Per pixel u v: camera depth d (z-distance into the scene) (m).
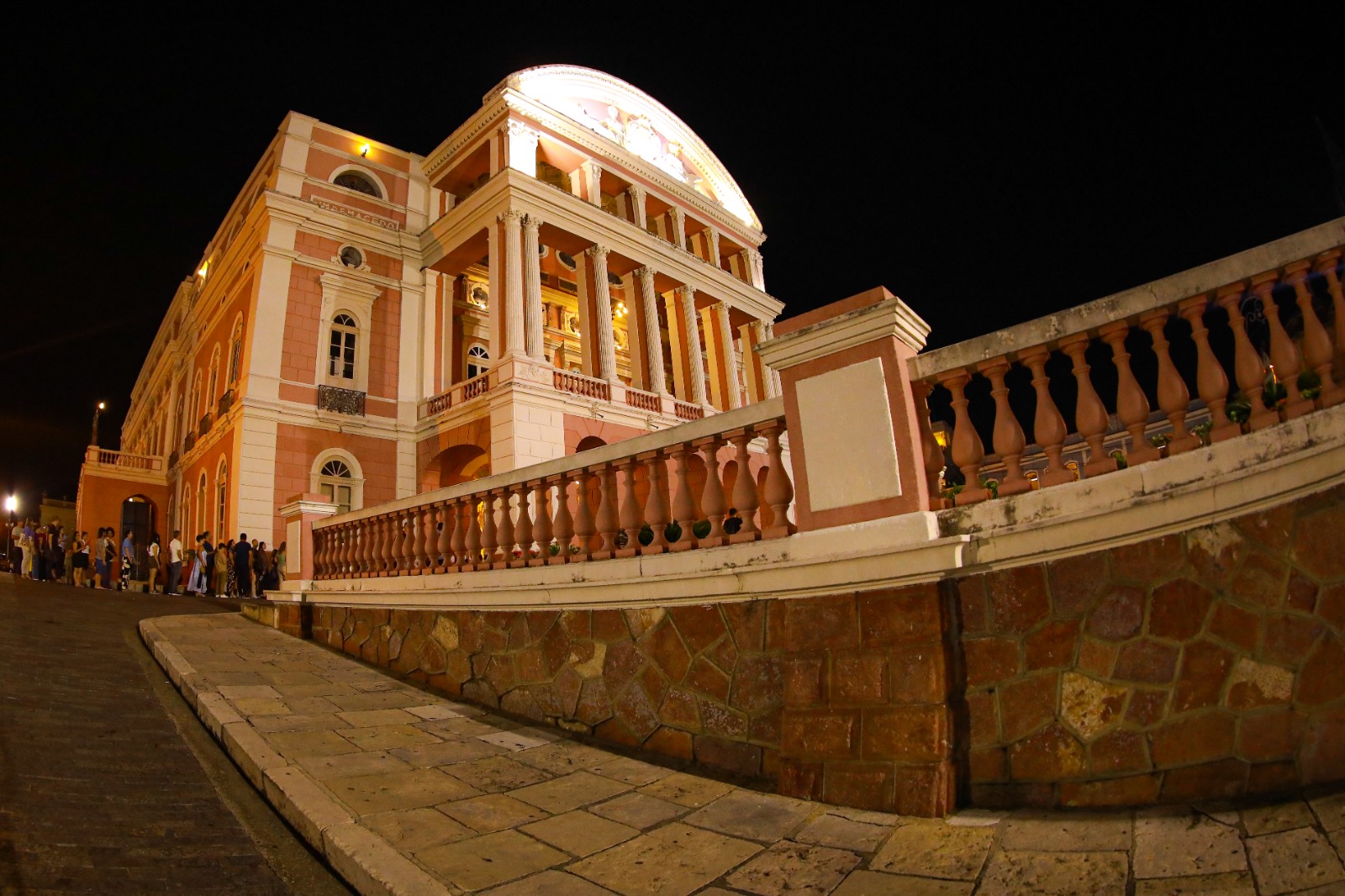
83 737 4.52
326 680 6.61
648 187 23.78
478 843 3.42
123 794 3.79
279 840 3.59
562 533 5.68
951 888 2.80
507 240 18.61
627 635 5.07
